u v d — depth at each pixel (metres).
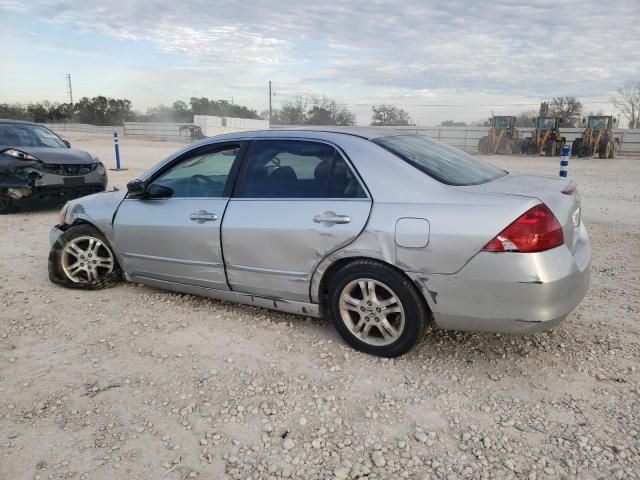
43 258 6.02
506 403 3.00
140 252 4.50
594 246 6.57
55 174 8.55
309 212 3.57
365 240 3.33
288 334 3.91
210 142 4.24
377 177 3.42
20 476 2.45
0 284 5.06
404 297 3.29
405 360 3.50
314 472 2.47
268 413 2.93
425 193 3.26
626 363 3.41
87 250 4.87
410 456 2.56
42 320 4.20
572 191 3.54
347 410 2.95
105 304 4.54
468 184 3.37
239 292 4.05
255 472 2.48
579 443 2.63
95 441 2.70
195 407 3.00
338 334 3.88
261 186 3.88
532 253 2.96
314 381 3.26
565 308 3.09
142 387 3.21
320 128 4.03
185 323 4.12
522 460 2.52
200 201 4.13
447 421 2.84
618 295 4.66
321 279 3.61
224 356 3.59
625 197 11.44
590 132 28.42
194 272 4.20
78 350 3.70
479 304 3.09
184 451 2.63
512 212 3.00
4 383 3.26
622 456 2.52
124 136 54.03
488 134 32.81
